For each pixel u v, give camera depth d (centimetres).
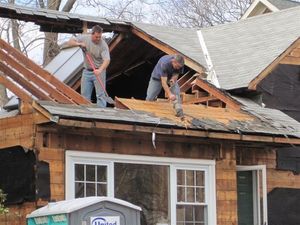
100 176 1880
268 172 2308
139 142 1956
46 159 1789
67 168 1816
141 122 1838
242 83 2325
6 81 1816
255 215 2261
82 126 1744
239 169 2228
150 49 2706
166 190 1992
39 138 1786
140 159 1948
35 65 1983
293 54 2503
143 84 2812
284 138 2120
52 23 2425
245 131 2038
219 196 2092
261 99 2391
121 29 2572
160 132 1886
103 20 2512
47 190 1777
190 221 2030
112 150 1902
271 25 2714
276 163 2331
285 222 2320
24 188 1789
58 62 2759
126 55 2714
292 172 2364
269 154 2319
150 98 2148
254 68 2394
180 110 1995
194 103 2389
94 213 1507
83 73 2112
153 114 1955
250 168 2231
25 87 1925
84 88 2105
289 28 2603
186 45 2631
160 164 1991
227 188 2111
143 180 1955
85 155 1850
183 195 2022
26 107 1809
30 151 1783
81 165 1848
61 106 1786
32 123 1786
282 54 2423
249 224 2259
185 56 2461
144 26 2634
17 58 1989
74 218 1487
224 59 2558
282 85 2456
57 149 1809
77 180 1834
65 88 1966
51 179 1789
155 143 1984
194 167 2055
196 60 2445
